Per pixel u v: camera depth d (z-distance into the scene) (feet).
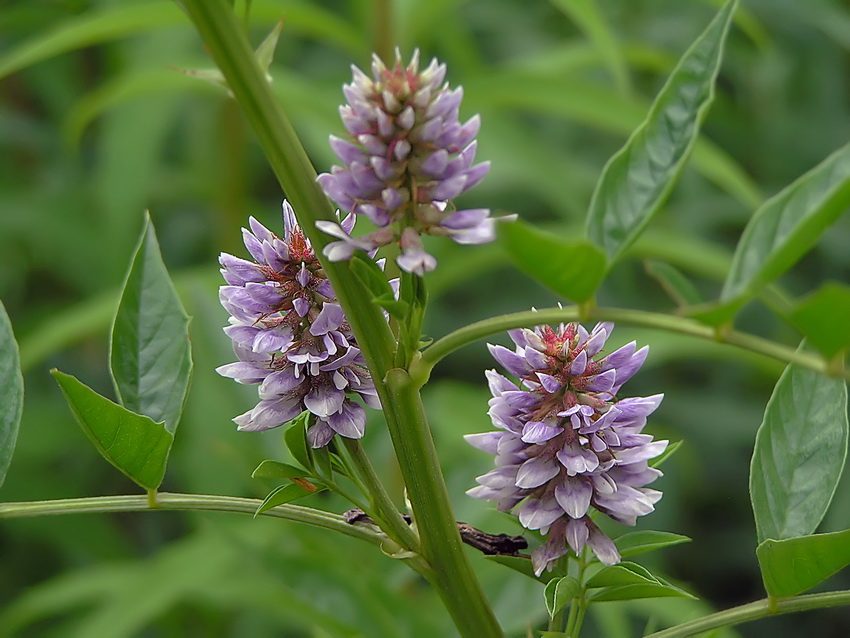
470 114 2.39
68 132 2.55
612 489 1.51
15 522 2.72
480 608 1.53
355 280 1.47
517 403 1.52
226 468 2.13
